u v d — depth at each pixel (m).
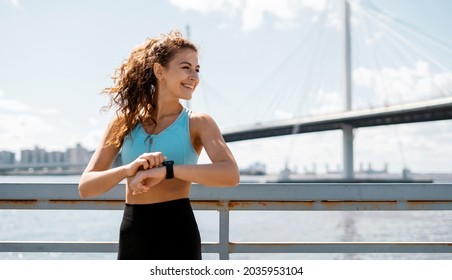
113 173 1.27
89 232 10.62
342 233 10.79
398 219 12.75
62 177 84.56
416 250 1.62
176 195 1.36
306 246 1.63
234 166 1.29
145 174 1.22
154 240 1.31
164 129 1.39
